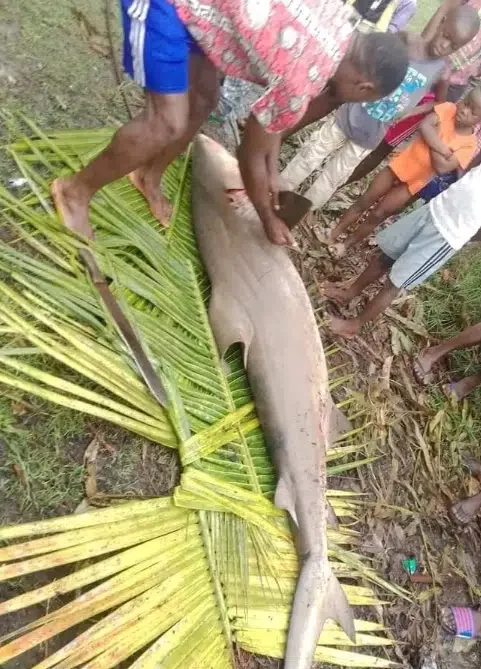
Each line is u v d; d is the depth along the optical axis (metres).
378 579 2.44
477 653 2.69
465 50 3.06
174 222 2.47
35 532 1.63
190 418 2.11
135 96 2.68
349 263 3.27
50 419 1.88
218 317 2.34
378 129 2.72
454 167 2.75
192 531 1.95
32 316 1.92
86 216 2.10
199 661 1.80
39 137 2.23
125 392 1.94
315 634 2.06
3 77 2.34
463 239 2.56
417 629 2.55
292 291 2.42
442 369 3.36
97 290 2.01
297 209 2.12
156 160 2.26
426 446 3.00
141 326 2.10
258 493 2.16
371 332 3.16
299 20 1.64
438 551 2.81
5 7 2.52
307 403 2.30
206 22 1.70
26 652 1.66
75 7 2.73
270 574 2.09
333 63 1.72
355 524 2.59
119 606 1.77
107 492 1.91
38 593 1.57
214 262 2.43
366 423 2.76
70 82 2.51
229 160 2.59
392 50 1.80
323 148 2.83
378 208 3.00
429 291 3.57
